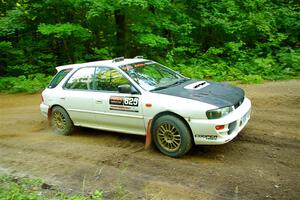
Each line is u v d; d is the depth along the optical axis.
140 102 5.65
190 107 5.10
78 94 6.67
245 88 9.93
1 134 7.88
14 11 14.32
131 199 4.24
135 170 5.10
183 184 4.51
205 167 4.96
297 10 15.21
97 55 14.37
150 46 13.30
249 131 6.26
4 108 10.79
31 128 8.20
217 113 4.98
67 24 12.98
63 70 7.25
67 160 5.78
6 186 4.80
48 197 4.45
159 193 4.33
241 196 4.08
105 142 6.53
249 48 14.23
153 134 5.61
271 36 13.63
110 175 5.01
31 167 5.63
